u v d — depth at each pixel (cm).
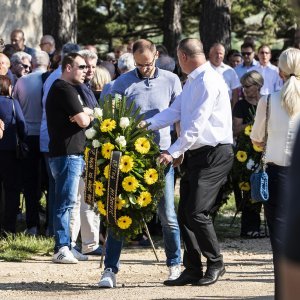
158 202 1096
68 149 1266
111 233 1093
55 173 1285
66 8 2469
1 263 1312
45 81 1498
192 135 1021
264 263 1321
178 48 1045
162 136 1126
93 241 1377
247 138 1537
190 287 1087
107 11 4381
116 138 1063
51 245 1429
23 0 2702
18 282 1154
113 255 1104
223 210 1934
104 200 1073
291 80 875
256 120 902
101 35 4300
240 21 4181
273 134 881
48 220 1545
